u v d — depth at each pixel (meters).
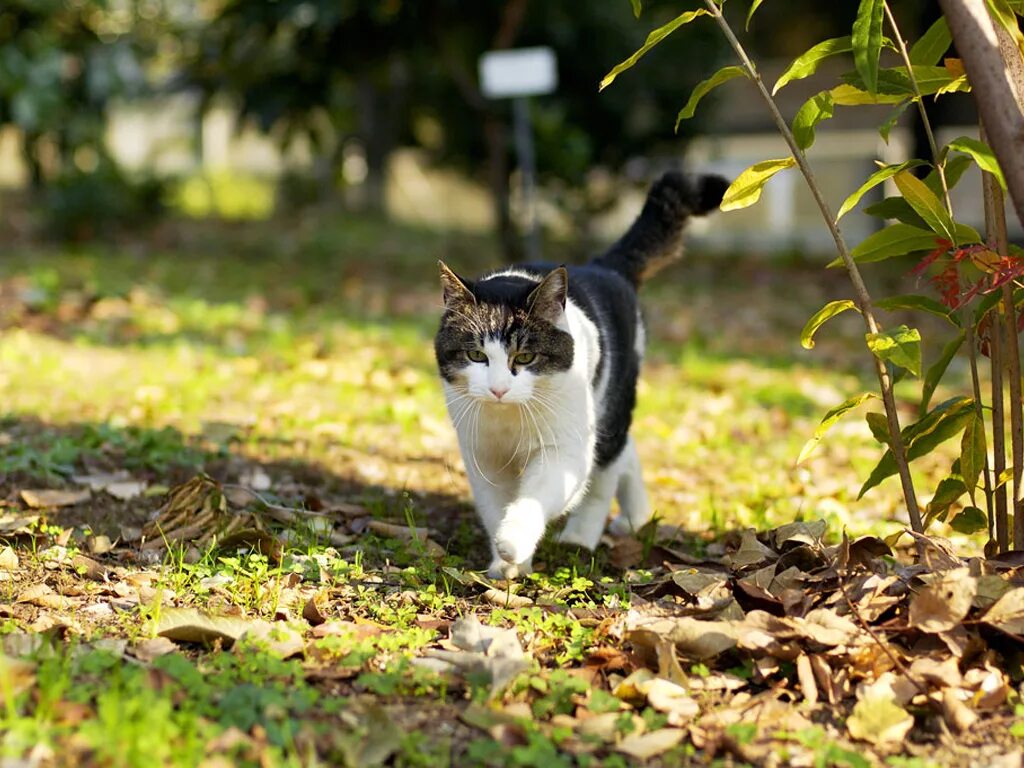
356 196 23.89
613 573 4.46
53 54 15.95
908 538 4.75
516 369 4.16
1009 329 3.54
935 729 3.02
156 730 2.55
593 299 4.71
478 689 3.04
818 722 3.04
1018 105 3.21
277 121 13.70
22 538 4.25
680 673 3.12
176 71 18.11
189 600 3.72
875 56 3.25
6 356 7.95
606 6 15.21
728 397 7.96
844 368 9.30
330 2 11.83
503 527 4.03
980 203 17.45
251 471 5.48
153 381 7.46
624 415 4.90
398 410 6.86
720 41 15.95
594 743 2.86
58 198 16.38
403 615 3.61
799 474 5.95
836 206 20.23
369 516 4.93
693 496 5.68
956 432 3.70
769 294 13.55
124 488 4.95
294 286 12.91
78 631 3.37
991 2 3.35
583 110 15.86
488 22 13.80
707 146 18.80
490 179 18.11
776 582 3.65
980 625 3.25
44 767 2.49
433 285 13.55
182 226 19.05
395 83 18.75
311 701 2.92
